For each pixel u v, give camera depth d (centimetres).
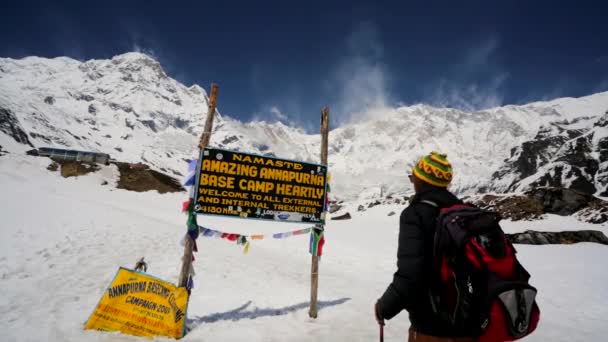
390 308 182
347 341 432
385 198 5084
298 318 516
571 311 693
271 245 1537
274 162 507
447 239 178
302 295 665
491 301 157
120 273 423
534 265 1259
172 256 935
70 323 416
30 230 1087
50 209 1555
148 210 3041
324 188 543
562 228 2472
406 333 482
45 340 364
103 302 409
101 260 809
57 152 5394
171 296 422
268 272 886
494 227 175
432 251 186
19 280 604
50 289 564
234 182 479
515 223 2745
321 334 450
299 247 1530
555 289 888
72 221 1362
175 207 4191
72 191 3734
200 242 1310
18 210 1372
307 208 527
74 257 820
